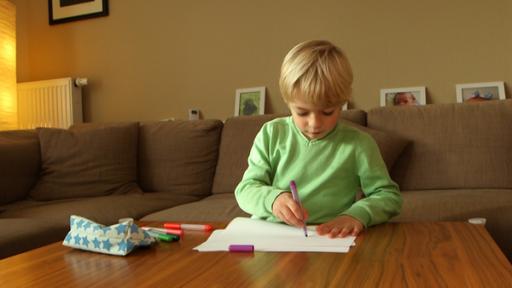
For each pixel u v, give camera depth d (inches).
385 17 95.0
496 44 88.4
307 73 36.4
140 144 94.5
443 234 32.3
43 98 119.6
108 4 118.6
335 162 43.6
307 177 44.0
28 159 86.0
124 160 89.9
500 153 75.0
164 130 94.1
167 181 90.5
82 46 122.1
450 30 91.0
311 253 28.7
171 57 112.9
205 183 89.7
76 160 86.9
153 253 30.8
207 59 109.4
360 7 96.5
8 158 82.0
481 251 27.3
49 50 125.9
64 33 124.0
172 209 71.2
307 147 44.6
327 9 98.8
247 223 37.8
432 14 92.0
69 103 117.0
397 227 35.5
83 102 122.0
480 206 60.5
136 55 116.4
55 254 31.6
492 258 25.8
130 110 117.6
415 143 79.7
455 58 91.0
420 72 93.2
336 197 43.3
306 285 22.8
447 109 80.7
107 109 120.0
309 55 37.4
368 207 36.7
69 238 32.6
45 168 87.6
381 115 83.9
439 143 78.3
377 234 33.3
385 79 95.4
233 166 87.2
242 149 87.7
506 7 87.5
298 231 34.8
